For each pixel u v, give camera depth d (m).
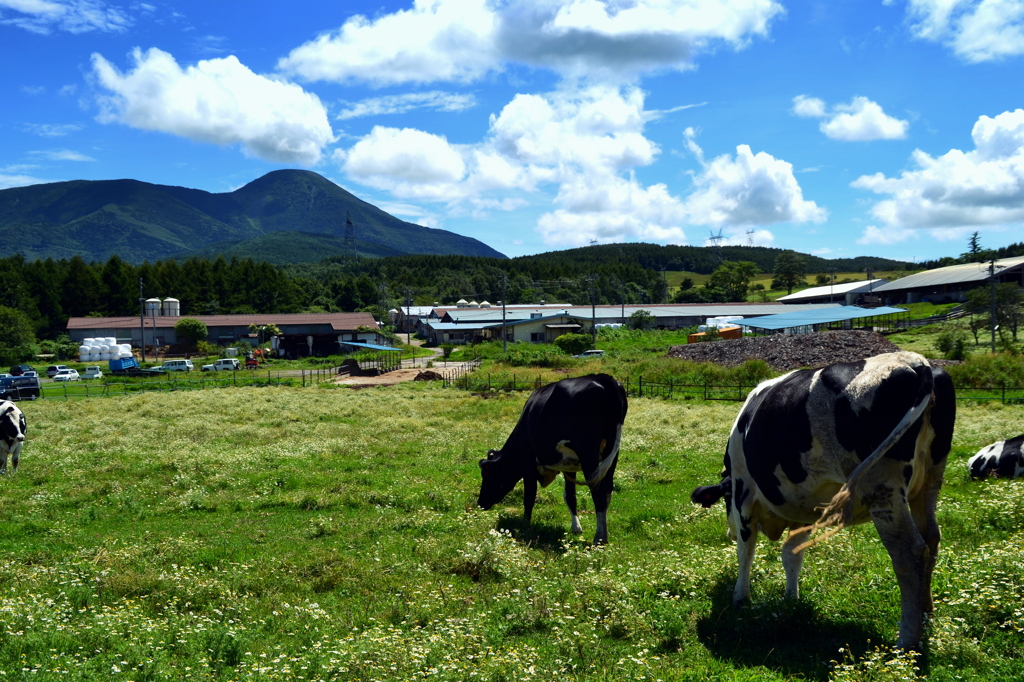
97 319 108.69
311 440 21.64
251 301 157.00
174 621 7.06
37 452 20.11
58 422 28.30
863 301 128.75
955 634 5.38
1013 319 64.00
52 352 99.62
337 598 8.12
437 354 91.69
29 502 13.52
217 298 150.38
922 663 5.07
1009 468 12.75
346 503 13.31
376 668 5.54
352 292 173.12
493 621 6.85
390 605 7.60
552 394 10.77
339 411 30.28
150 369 70.12
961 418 22.73
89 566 9.25
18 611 7.02
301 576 8.95
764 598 6.65
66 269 144.38
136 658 5.98
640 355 67.25
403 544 10.52
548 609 6.88
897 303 132.88
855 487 5.05
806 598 6.62
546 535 10.73
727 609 6.67
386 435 22.67
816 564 7.68
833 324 87.94
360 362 74.50
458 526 11.41
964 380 34.53
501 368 55.44
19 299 119.88
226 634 6.57
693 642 6.05
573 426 10.38
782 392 5.99
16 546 10.75
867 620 6.07
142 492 14.41
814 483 5.77
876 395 5.14
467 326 109.62
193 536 11.37
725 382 40.66
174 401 35.56
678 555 8.92
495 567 8.62
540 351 72.12
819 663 5.45
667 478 14.60
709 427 22.00
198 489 14.39
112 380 61.50
